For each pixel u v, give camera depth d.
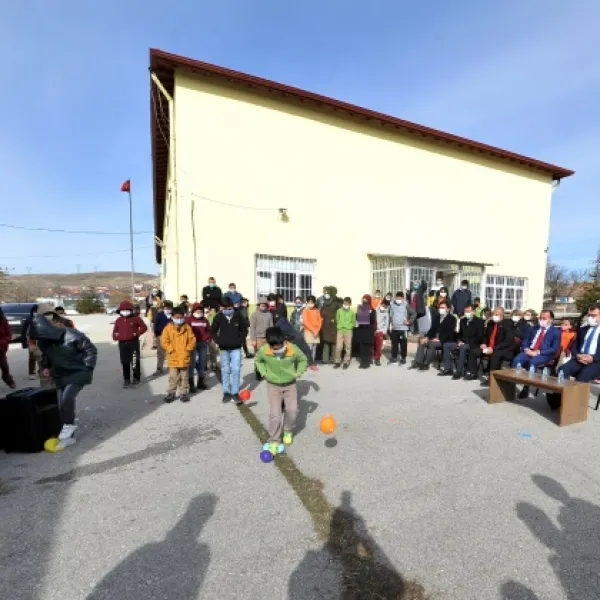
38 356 5.87
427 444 4.37
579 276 58.19
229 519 2.96
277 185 11.94
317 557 2.54
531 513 3.03
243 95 11.38
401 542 2.69
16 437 4.18
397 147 13.86
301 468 3.79
